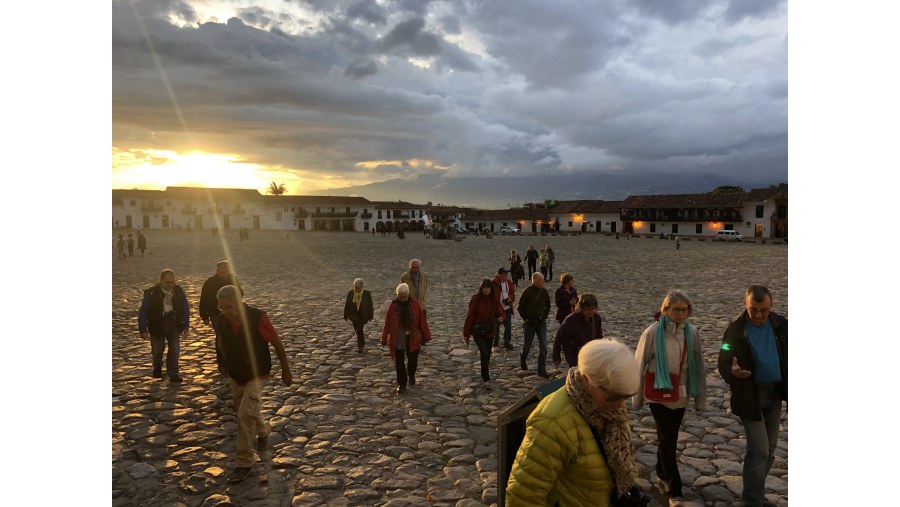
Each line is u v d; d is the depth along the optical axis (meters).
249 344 5.20
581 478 2.33
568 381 2.42
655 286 21.53
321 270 28.36
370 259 36.41
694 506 4.58
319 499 4.70
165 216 108.00
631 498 2.33
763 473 4.18
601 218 106.38
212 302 8.44
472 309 8.38
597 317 7.29
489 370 9.14
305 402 7.31
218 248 48.81
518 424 2.97
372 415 6.85
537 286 8.76
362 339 10.27
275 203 114.88
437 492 4.85
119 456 5.48
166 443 5.82
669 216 94.19
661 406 4.67
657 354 4.60
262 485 4.93
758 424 4.16
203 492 4.79
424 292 9.86
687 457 5.63
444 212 131.62
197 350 10.28
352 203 120.50
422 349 10.73
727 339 4.23
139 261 33.75
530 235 93.75
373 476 5.15
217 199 111.00
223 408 6.92
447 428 6.43
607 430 2.38
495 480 5.08
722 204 87.88
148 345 10.64
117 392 7.52
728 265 32.09
